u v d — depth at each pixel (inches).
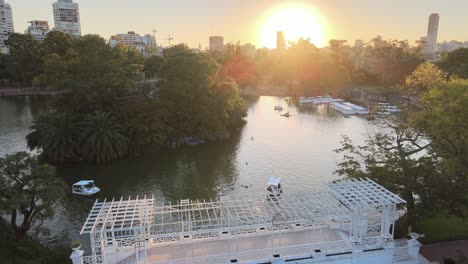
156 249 1043.3
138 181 2114.9
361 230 1027.3
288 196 1176.2
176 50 3127.5
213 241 1094.4
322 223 1176.8
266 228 1151.6
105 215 1012.5
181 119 2982.3
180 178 2159.2
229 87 3228.3
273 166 2357.3
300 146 2854.3
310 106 4933.6
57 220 1595.7
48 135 2394.2
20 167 1256.2
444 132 1238.3
